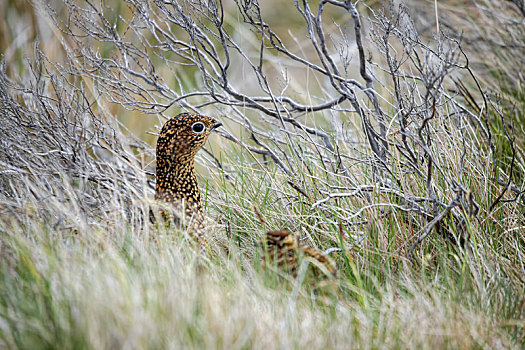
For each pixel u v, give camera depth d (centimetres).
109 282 598
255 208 840
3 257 686
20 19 1193
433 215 820
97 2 1194
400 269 756
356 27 873
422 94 1048
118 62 977
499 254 788
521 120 1053
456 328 612
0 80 945
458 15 1298
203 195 953
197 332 555
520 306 657
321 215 835
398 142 898
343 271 753
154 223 765
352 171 941
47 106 960
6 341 546
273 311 610
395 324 623
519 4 1112
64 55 1165
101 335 530
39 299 589
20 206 778
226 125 1151
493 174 880
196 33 923
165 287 609
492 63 1177
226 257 773
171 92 973
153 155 1054
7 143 903
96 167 923
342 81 897
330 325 602
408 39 938
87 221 767
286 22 1554
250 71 1394
